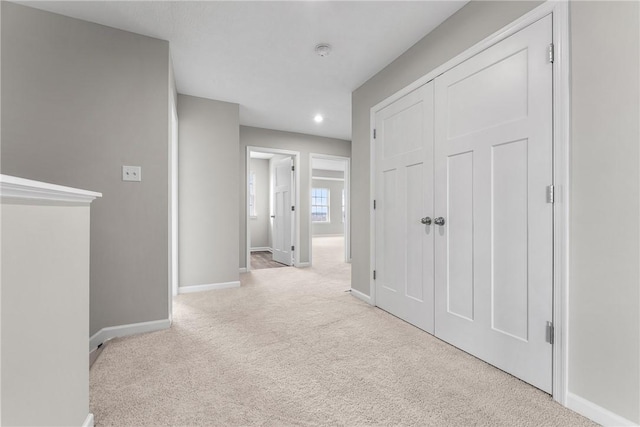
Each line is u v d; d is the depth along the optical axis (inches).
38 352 33.3
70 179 81.4
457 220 77.0
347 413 51.9
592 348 50.3
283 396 56.7
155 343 80.3
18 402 29.8
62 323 38.6
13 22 76.1
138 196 88.6
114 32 86.0
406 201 96.0
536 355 59.1
